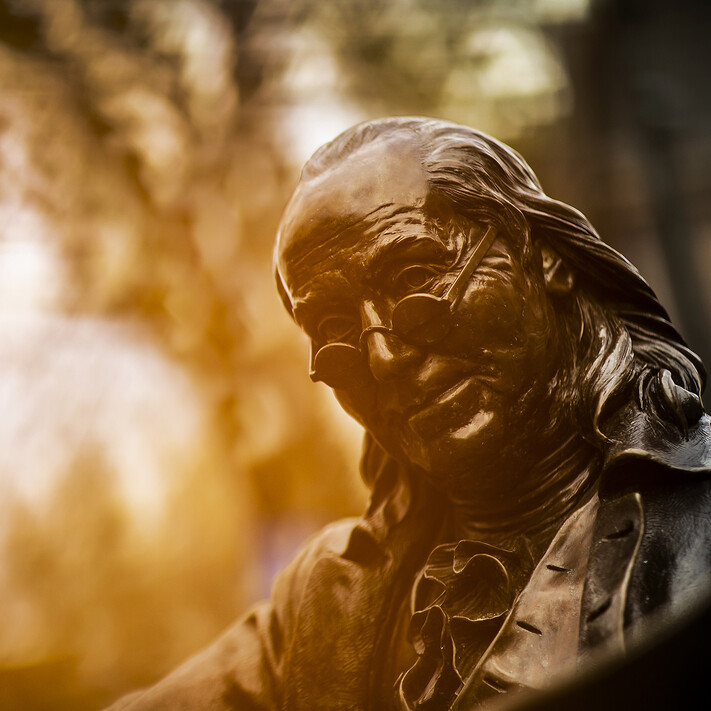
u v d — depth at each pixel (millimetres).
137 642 6590
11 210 6637
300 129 6887
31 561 6410
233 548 7059
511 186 1464
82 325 6816
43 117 6578
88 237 6816
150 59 6801
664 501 1272
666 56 5766
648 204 5668
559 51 6121
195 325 7145
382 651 1464
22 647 6305
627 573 1192
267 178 7047
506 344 1368
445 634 1346
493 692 1229
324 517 7215
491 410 1364
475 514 1433
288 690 1467
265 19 6863
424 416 1373
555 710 999
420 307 1347
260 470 7168
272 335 7188
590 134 5938
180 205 7051
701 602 1044
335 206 1405
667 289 5543
